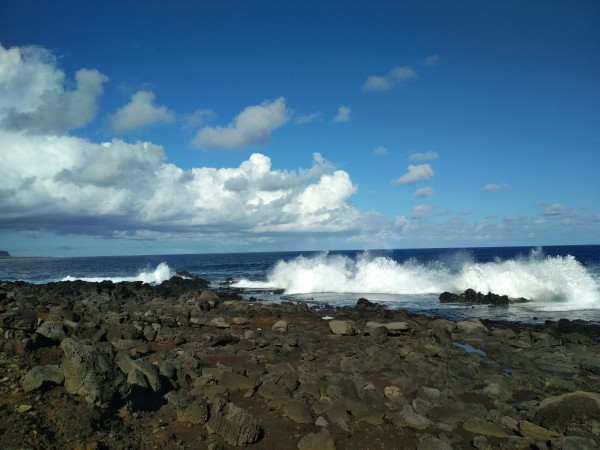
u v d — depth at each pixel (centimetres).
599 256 7994
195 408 787
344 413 862
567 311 2358
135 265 9206
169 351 1349
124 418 764
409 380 1073
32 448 604
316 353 1359
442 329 1628
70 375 763
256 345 1455
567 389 1076
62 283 3559
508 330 1702
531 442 781
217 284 4012
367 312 2250
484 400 1005
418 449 743
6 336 924
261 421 834
